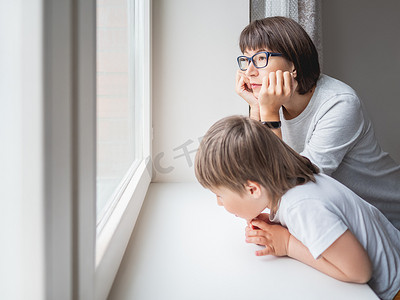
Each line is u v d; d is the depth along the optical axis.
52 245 0.40
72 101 0.43
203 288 0.80
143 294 0.77
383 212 1.58
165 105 1.88
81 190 0.45
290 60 1.39
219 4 1.85
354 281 0.84
